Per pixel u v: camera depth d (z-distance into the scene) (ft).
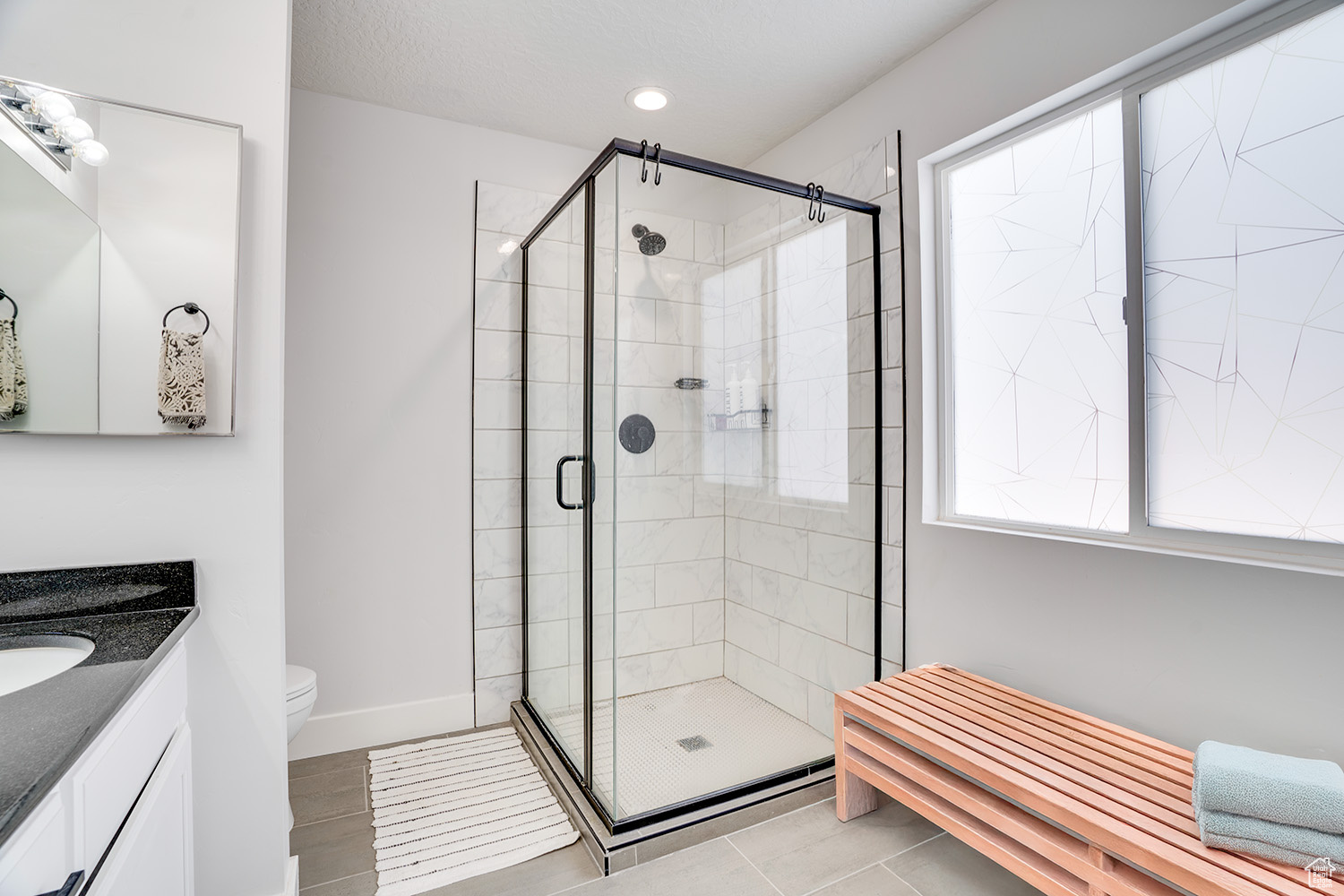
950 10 6.18
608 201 5.86
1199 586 4.62
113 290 3.92
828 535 7.00
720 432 6.41
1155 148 5.09
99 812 2.54
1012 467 6.24
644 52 6.81
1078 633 5.40
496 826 6.02
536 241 8.10
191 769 4.02
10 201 3.60
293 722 5.68
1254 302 4.53
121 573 3.96
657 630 6.03
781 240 6.70
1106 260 5.46
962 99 6.37
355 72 7.17
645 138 8.80
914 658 6.95
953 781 4.94
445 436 8.26
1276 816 3.38
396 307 7.99
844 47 6.74
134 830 2.93
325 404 7.61
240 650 4.28
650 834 5.54
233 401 4.22
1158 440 5.09
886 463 7.27
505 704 8.61
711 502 6.37
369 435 7.84
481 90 7.58
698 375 6.26
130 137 3.99
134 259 3.99
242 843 4.29
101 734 2.58
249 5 4.39
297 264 7.47
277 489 4.38
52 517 3.86
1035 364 6.04
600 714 5.99
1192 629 4.66
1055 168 5.85
